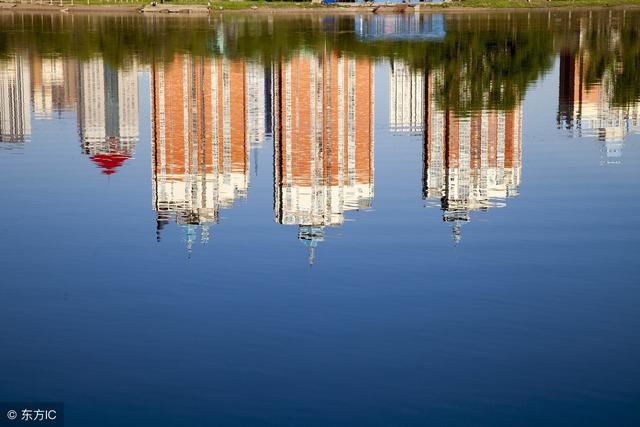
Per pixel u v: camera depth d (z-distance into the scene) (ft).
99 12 561.02
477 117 236.02
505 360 98.43
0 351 100.63
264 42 405.18
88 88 294.25
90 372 96.48
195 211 152.05
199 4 580.30
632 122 221.25
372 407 90.53
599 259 125.49
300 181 172.65
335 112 276.41
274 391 92.99
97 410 90.38
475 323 106.52
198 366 97.50
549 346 101.14
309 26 474.49
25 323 107.24
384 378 95.20
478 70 325.42
